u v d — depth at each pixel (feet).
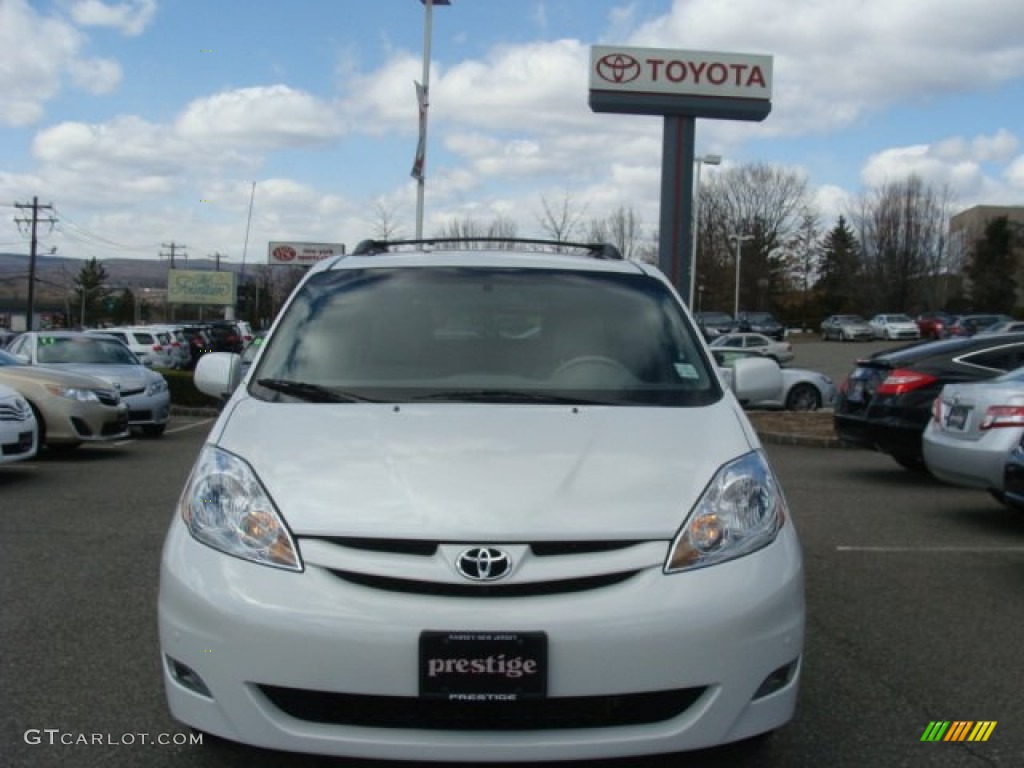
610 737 9.01
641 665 8.99
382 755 8.97
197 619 9.37
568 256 15.42
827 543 22.34
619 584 9.25
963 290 264.93
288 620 9.04
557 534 9.28
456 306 13.62
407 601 9.02
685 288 70.64
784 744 11.53
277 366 12.74
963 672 14.03
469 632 8.87
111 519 24.08
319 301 13.89
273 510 9.64
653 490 9.88
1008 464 21.27
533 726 9.08
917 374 30.40
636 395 12.12
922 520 24.99
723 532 9.70
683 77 69.92
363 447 10.43
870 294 251.19
